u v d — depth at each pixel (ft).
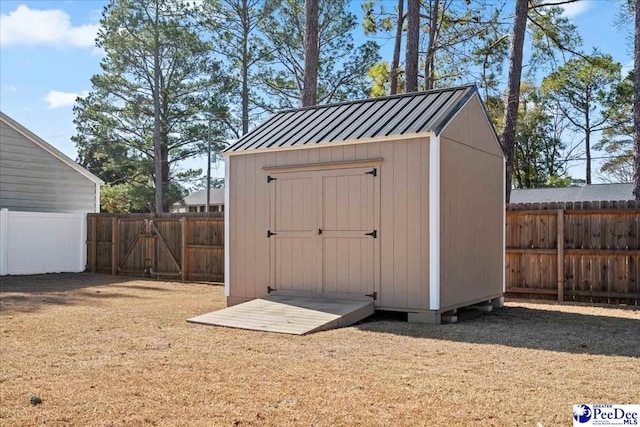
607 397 13.61
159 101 87.40
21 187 53.78
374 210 26.84
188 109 88.43
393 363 17.17
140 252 49.88
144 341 20.77
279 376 15.52
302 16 83.05
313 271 28.50
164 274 48.06
